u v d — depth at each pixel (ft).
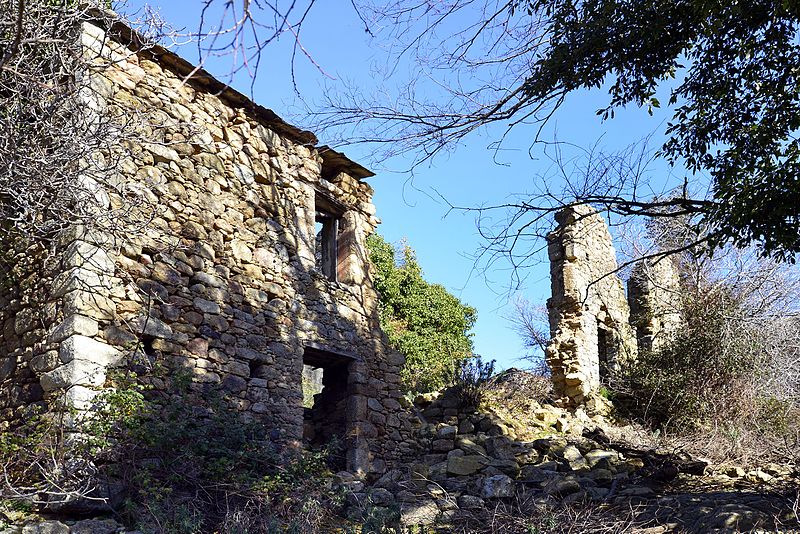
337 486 29.91
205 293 31.22
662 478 33.14
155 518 23.34
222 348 31.32
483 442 38.68
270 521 24.80
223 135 34.19
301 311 35.47
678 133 29.17
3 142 24.71
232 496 26.45
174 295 29.96
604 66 29.12
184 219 31.14
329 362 37.86
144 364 27.73
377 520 25.46
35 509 23.53
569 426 43.16
